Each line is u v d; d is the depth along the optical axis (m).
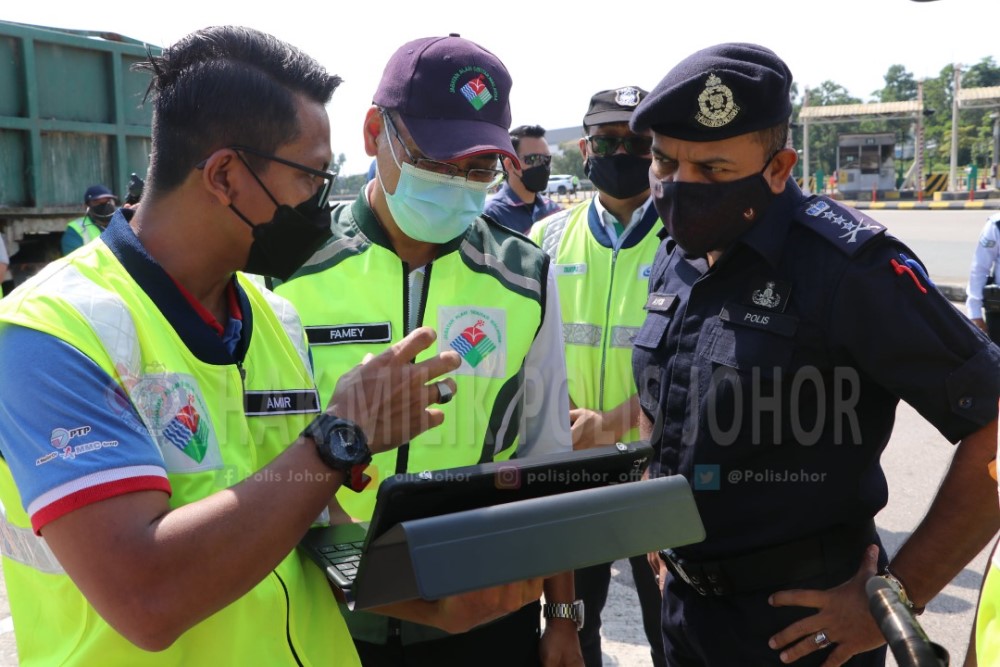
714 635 1.91
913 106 26.48
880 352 1.67
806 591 1.72
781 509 1.79
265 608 1.29
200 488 1.22
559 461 1.34
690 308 1.95
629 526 1.28
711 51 1.81
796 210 1.84
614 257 3.09
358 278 1.94
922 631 1.00
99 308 1.17
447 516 1.17
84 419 1.08
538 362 2.01
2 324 1.13
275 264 1.33
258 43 1.28
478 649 1.89
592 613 2.73
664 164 1.88
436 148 1.75
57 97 7.11
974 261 5.18
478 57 1.83
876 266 1.68
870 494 1.79
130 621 1.05
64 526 1.05
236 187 1.25
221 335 1.36
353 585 1.25
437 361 1.29
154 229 1.28
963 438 1.67
